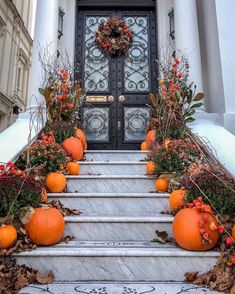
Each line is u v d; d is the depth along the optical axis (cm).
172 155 286
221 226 184
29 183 208
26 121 379
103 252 185
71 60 502
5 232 183
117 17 543
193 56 415
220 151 295
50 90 378
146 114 506
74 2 529
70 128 367
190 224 190
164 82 390
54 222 199
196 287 168
